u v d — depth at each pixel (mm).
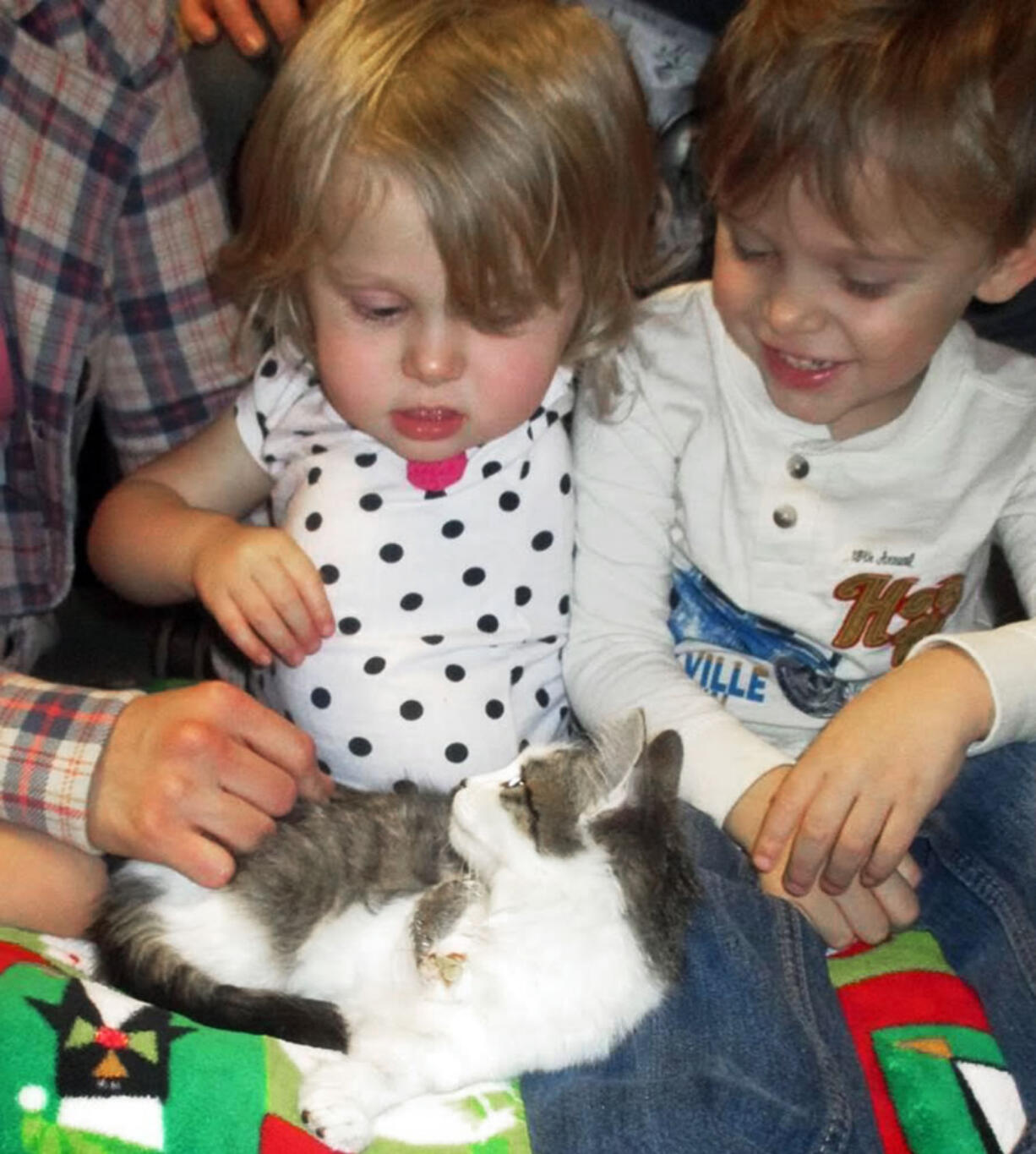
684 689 1405
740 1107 1035
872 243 1196
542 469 1415
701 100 1358
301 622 1315
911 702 1238
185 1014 1119
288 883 1204
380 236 1180
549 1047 1116
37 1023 965
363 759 1354
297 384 1455
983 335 1663
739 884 1238
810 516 1434
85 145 1470
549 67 1227
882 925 1266
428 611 1371
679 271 1628
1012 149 1196
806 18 1194
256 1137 946
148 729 1169
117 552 1436
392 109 1176
